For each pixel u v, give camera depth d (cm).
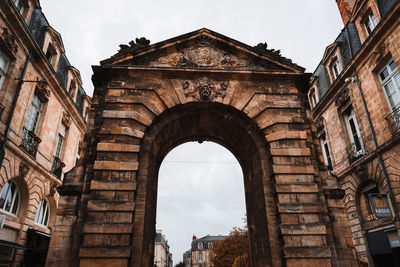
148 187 1145
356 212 1697
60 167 1938
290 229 1019
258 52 1370
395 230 1393
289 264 971
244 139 1319
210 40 1409
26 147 1515
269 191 1143
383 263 1518
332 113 2031
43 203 1800
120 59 1292
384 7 1510
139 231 1025
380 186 1505
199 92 1263
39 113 1719
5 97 1324
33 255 1598
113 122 1160
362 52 1644
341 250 1050
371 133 1590
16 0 1491
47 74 1720
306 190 1090
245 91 1295
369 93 1617
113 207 992
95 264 909
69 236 989
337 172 1944
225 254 4009
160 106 1224
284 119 1236
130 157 1098
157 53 1356
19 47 1436
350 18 1859
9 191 1448
